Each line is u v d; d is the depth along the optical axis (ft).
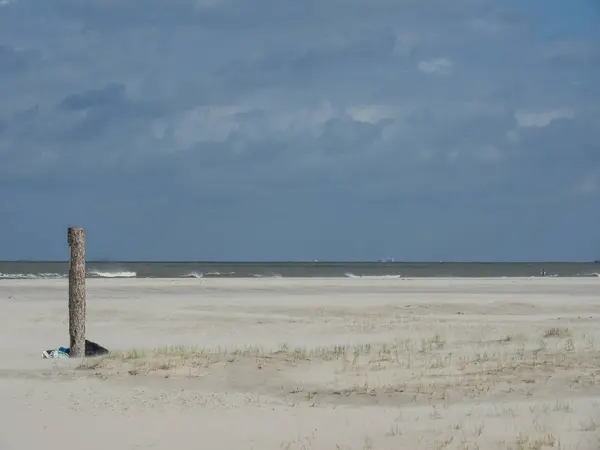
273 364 59.16
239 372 56.39
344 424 42.01
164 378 54.75
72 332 71.15
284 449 37.04
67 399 48.83
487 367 57.47
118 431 40.96
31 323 104.94
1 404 47.47
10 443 38.70
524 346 71.67
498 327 95.61
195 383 53.42
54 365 63.46
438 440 37.55
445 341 78.28
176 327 100.37
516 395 48.47
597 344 73.72
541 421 41.06
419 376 54.90
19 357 70.85
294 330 96.07
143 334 92.94
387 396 49.06
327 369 57.72
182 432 40.70
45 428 41.65
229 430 41.04
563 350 67.21
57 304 132.98
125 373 56.80
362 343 80.43
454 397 48.39
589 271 465.88
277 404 47.39
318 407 46.55
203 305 132.67
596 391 48.88
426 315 118.62
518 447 35.47
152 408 46.34
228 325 102.42
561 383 51.19
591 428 39.14
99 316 114.42
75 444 38.47
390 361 61.21
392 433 39.37
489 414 43.32
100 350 72.90
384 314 120.16
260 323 104.78
